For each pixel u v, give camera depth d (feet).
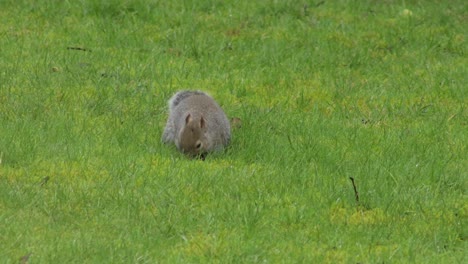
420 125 48.65
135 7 65.57
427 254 34.50
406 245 35.01
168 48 59.98
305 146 44.19
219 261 33.24
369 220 37.27
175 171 40.68
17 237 34.22
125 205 37.35
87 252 33.35
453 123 49.21
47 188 38.96
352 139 45.70
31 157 41.83
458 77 56.59
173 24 64.28
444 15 66.49
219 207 37.60
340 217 37.45
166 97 51.31
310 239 35.45
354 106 51.39
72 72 54.34
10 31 61.31
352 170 41.86
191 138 42.50
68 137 44.27
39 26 62.54
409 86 54.80
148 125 47.06
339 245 34.94
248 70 56.59
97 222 36.04
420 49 61.16
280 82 54.80
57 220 35.94
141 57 58.13
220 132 43.91
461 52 60.90
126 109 49.29
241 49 60.13
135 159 42.09
